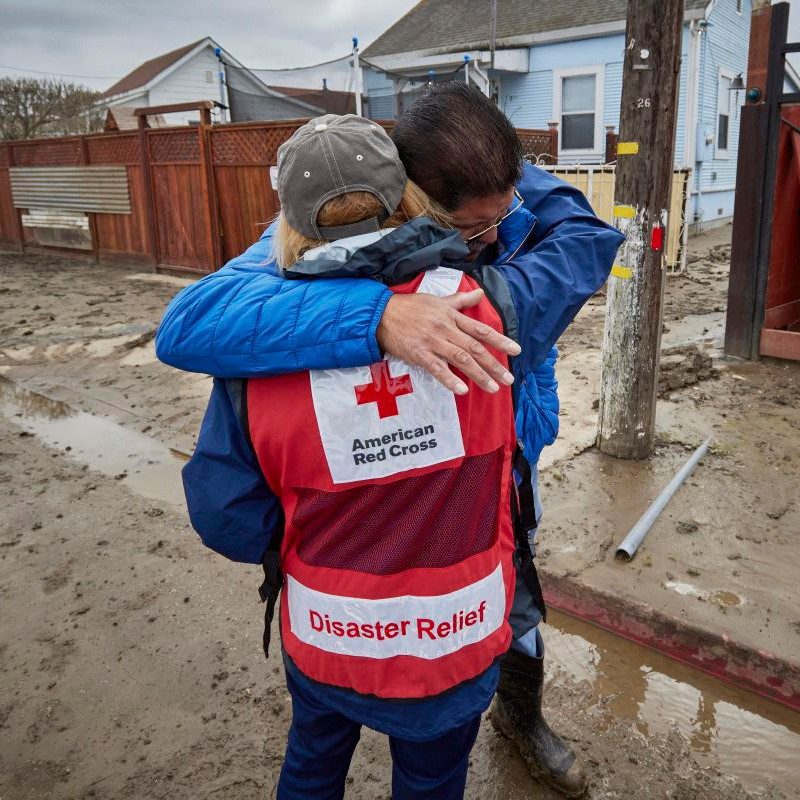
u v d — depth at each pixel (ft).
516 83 54.19
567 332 23.40
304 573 4.29
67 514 13.20
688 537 10.86
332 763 5.04
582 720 8.12
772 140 17.52
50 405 19.36
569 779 7.00
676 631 9.06
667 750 7.69
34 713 8.41
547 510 11.75
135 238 40.88
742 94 53.88
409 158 4.35
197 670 9.05
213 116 44.62
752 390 16.84
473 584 4.18
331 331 3.76
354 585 4.12
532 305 4.41
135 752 7.82
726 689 8.62
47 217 46.68
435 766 4.73
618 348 12.96
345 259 3.87
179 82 81.30
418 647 4.16
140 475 14.79
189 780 7.44
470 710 4.33
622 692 8.56
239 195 34.04
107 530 12.57
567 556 10.48
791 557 10.30
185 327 4.08
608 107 50.26
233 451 4.30
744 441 14.06
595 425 14.99
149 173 38.11
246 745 7.87
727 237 48.78
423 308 3.72
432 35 57.77
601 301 28.37
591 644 9.44
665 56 11.41
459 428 3.99
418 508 4.00
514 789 7.22
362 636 4.17
